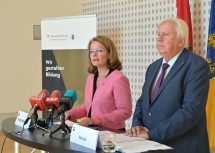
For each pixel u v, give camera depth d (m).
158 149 1.76
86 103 2.72
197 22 3.59
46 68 4.79
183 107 2.14
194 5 3.60
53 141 1.98
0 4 5.28
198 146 2.21
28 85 5.56
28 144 1.99
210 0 3.47
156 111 2.29
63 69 4.64
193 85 2.16
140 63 4.36
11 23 5.37
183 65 2.26
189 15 3.43
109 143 1.76
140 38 4.35
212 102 3.21
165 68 2.36
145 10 4.26
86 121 2.34
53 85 4.74
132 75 4.49
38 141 1.98
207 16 3.50
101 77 2.68
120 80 2.54
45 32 4.77
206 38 3.52
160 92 2.29
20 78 5.49
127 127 4.41
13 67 5.43
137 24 4.38
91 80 2.73
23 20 5.46
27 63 5.54
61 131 2.26
